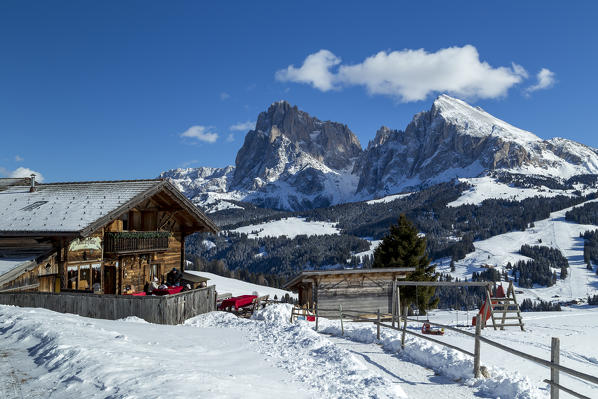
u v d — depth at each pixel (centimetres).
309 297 3503
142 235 3069
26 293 2283
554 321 3319
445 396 1062
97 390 750
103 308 2236
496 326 2759
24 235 2588
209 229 3609
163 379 810
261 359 1241
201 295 2566
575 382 1563
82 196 3048
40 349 1037
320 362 1211
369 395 911
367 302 3422
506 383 1084
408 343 1563
